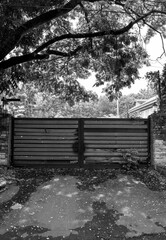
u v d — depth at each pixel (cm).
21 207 439
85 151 633
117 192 500
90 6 807
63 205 449
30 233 362
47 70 1145
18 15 620
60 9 600
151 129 638
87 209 437
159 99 691
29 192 493
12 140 627
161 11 664
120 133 641
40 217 410
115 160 635
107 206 448
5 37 596
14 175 570
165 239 353
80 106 3469
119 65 920
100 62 1022
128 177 571
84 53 949
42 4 565
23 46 798
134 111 2077
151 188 523
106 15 816
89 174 584
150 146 641
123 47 893
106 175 580
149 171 606
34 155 628
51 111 2520
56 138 632
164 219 409
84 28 935
